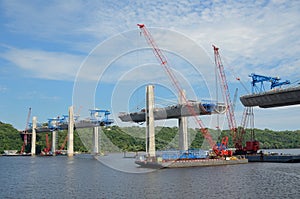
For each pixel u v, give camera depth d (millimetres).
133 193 56719
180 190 58719
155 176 80500
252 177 75625
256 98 114375
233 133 152625
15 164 146375
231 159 116938
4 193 61062
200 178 75000
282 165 108562
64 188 65062
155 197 52688
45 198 54938
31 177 88312
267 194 53594
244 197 51438
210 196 52594
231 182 67750
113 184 68625
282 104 111125
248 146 141375
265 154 135625
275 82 128875
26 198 55500
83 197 54594
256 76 129625
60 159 179125
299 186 61594
